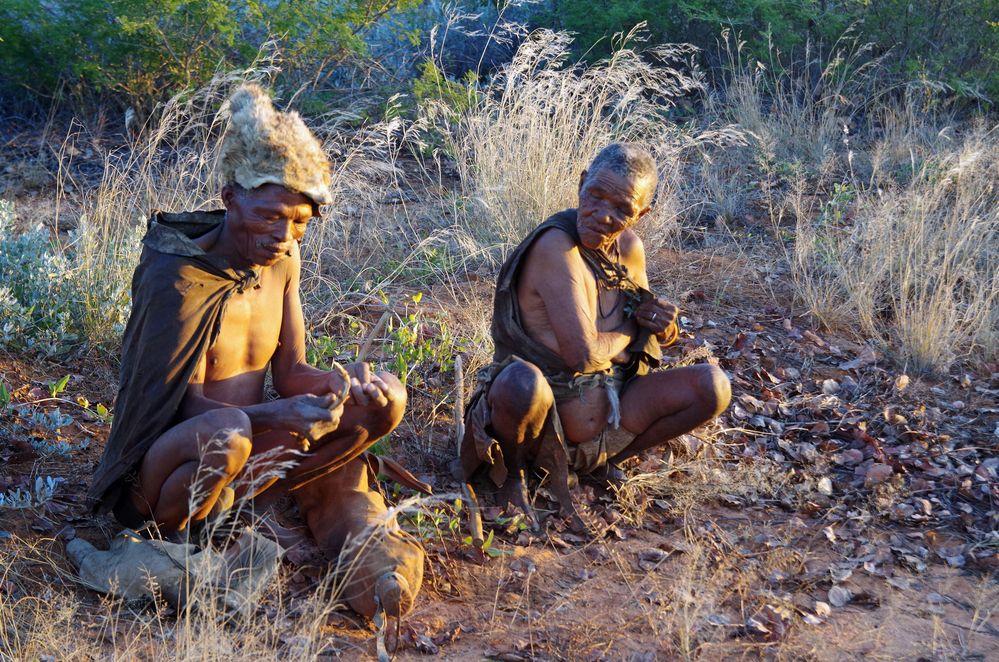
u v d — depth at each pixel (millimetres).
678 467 4594
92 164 8453
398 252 6879
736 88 10031
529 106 7453
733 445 4973
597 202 4066
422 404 5023
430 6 11008
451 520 4031
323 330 5707
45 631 3123
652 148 8492
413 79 9820
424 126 8203
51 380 4863
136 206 6688
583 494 4328
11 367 4906
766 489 4617
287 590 3506
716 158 9047
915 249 6734
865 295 6398
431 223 7430
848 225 7715
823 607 3779
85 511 3891
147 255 3438
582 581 3846
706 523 4332
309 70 9602
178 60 8953
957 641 3666
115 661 3000
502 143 7309
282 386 3811
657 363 4438
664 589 3814
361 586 3398
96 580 3422
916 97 10500
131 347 3443
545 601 3715
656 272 6883
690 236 7660
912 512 4480
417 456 4613
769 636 3582
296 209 3348
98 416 4594
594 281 4258
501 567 3863
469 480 4324
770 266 7047
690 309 6395
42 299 5320
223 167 3355
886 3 11062
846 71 10727
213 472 3215
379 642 3307
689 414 4234
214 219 3533
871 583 4004
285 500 4031
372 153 8703
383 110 9414
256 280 3529
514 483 4207
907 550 4230
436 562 3844
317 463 3611
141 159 8281
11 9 8969
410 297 6133
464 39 11141
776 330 6254
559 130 7406
